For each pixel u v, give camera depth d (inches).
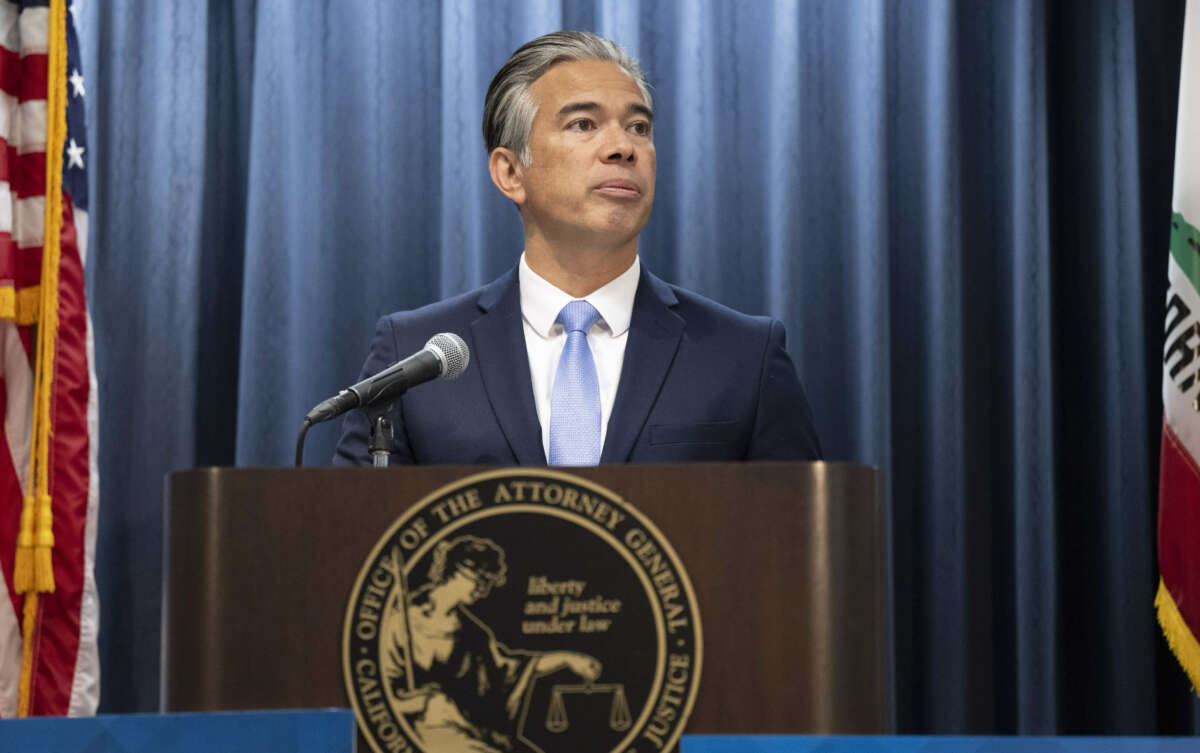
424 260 272.2
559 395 140.9
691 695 71.7
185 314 264.8
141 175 269.3
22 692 230.2
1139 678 257.3
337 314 266.4
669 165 273.9
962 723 253.0
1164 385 217.8
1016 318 264.2
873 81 266.1
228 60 279.4
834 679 72.3
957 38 271.6
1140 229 269.7
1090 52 275.7
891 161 275.3
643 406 137.8
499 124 154.3
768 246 266.5
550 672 71.6
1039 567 256.4
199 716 67.6
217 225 277.4
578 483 73.0
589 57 152.0
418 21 276.8
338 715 68.9
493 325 146.5
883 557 76.4
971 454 264.1
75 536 235.5
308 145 268.8
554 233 147.5
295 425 259.6
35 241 240.8
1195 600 208.8
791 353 261.4
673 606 72.3
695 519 73.0
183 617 74.0
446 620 72.2
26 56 243.3
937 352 262.8
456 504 73.0
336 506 73.4
